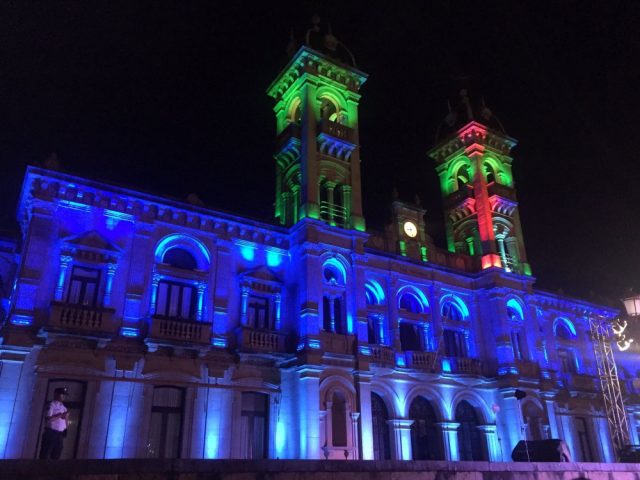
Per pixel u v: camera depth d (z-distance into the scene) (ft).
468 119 141.79
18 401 69.82
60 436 58.29
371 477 49.80
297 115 118.01
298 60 115.03
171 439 80.33
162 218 89.86
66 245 79.71
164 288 88.12
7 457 67.05
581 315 146.41
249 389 88.58
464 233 136.77
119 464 38.65
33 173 79.30
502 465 57.31
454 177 143.13
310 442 84.94
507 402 113.39
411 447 102.89
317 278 97.04
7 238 90.02
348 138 113.19
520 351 123.65
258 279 95.81
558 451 79.71
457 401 112.06
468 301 124.77
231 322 91.35
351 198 109.70
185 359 84.43
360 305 101.35
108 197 85.30
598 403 136.26
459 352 119.96
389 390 103.14
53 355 74.13
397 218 121.90
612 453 131.95
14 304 73.05
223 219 95.25
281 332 94.38
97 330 76.54
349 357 95.55
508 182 140.87
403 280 115.03
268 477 44.45
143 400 78.59
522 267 131.54
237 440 84.79
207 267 92.07
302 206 102.27
